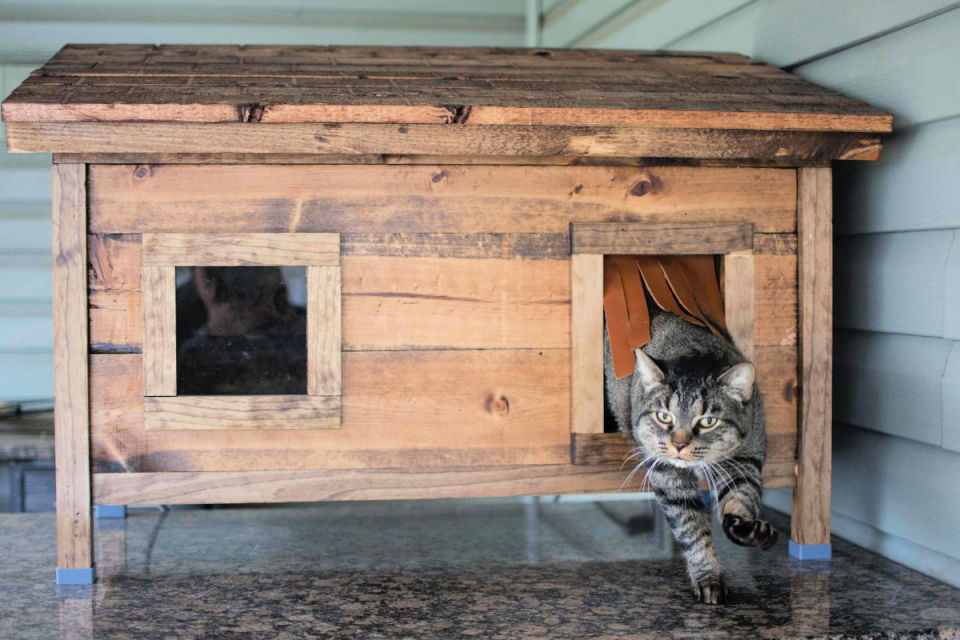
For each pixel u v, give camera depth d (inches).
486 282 85.7
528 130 81.5
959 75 81.4
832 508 103.7
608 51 110.7
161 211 82.1
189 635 72.3
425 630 73.6
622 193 86.6
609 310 87.1
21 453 109.3
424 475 86.0
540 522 111.8
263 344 84.3
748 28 112.6
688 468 81.7
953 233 84.1
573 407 86.7
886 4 89.1
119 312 82.4
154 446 83.4
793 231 89.4
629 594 83.0
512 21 150.0
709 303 89.0
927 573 88.3
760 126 83.7
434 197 84.6
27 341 130.4
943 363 85.0
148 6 136.9
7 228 129.0
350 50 107.5
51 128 77.4
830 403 90.3
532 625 74.7
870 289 95.7
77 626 74.1
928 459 87.9
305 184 83.2
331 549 99.0
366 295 84.5
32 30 133.8
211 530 107.0
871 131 86.0
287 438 84.5
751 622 75.2
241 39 140.3
